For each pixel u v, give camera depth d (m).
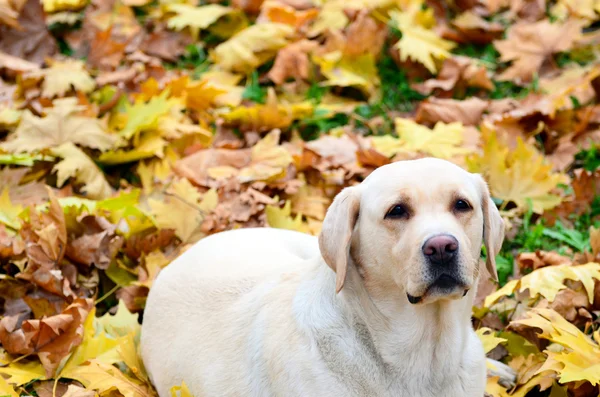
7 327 3.57
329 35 5.98
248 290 3.24
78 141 4.82
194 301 3.37
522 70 5.85
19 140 4.78
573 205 4.62
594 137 5.21
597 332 3.35
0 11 5.85
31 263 3.81
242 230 3.79
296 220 4.45
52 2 6.41
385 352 2.81
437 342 2.83
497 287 4.08
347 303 2.83
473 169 4.74
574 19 5.96
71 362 3.48
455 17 6.45
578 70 5.77
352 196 2.80
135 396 3.24
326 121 5.59
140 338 3.62
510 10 6.51
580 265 3.74
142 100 5.18
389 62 6.11
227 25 6.37
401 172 2.76
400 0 6.23
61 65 5.67
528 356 3.49
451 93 5.80
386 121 5.60
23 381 3.34
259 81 5.97
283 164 4.80
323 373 2.78
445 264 2.58
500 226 2.96
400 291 2.76
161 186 4.82
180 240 4.38
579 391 3.28
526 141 5.14
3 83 5.54
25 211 4.25
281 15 6.12
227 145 5.18
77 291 3.99
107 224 4.13
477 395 2.97
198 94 5.51
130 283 4.08
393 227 2.70
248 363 3.01
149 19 6.52
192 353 3.22
